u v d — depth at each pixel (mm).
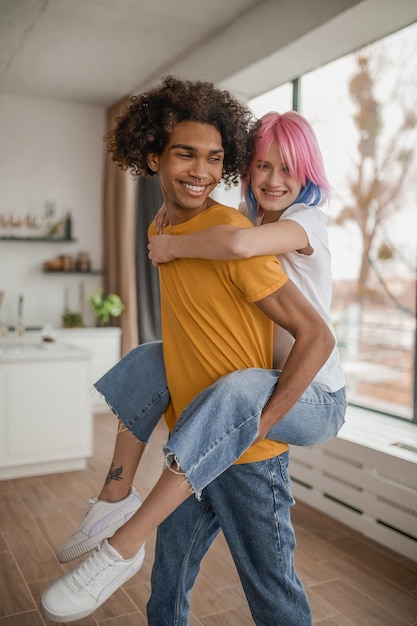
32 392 3891
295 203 1694
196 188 1423
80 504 3447
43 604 1331
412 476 2832
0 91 6012
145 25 4363
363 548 2943
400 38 7355
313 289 1540
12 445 3852
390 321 7609
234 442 1305
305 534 3092
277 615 1524
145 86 5723
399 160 7594
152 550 2861
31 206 6277
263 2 3963
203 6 4055
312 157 1653
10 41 4680
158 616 1734
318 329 1347
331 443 3316
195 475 1267
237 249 1288
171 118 1377
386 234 7715
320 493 3418
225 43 4406
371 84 7656
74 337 5871
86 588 1320
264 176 1676
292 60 4012
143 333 6223
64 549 1601
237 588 2529
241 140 1523
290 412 1425
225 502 1528
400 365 7273
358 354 7590
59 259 6297
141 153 1478
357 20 3389
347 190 7938
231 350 1447
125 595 2432
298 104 4398
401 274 7602
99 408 5953
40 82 5707
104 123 6543
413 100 7414
